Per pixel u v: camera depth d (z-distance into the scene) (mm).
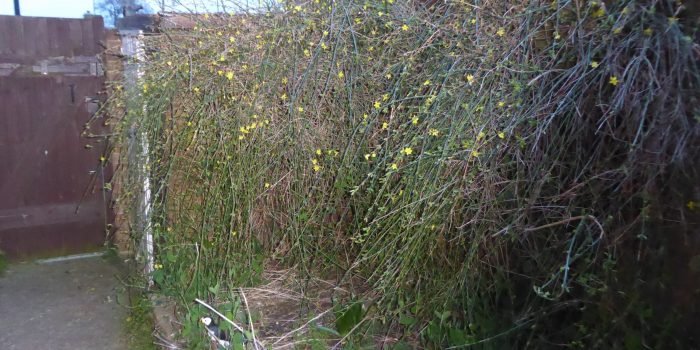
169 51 4113
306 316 3682
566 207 2385
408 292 3229
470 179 2689
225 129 3816
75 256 5359
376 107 3189
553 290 2381
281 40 3727
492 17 2924
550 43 2672
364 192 3621
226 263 3965
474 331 2875
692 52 2082
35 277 4863
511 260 2775
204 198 4051
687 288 2109
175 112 4109
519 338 2689
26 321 4039
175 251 4184
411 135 3016
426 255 3039
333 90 3781
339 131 3840
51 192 5254
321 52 3672
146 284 4305
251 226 4062
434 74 3043
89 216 5398
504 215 2707
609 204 2346
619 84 2230
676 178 2117
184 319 3656
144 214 4309
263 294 4039
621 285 2303
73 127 5254
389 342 3215
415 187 2850
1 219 5109
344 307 3480
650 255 2221
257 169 3871
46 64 5109
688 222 2094
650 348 2197
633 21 2258
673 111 2064
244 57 3738
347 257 3912
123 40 4637
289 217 4008
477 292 2926
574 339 2475
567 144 2494
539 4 2684
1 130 5027
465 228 2881
